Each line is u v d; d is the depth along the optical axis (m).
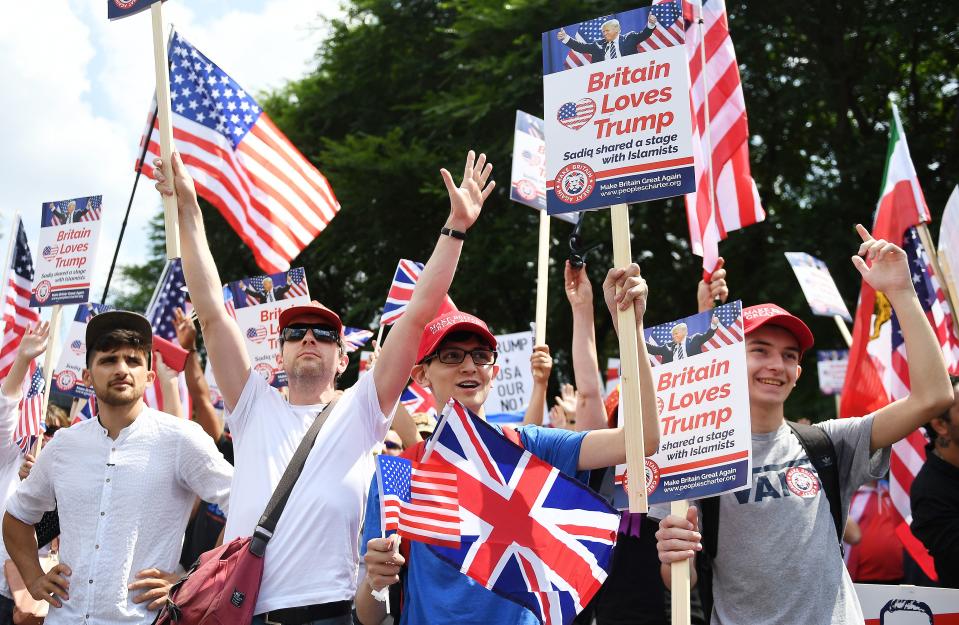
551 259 16.41
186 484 4.27
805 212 16.05
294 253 6.57
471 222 3.77
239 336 4.00
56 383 7.00
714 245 4.29
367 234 18.86
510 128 16.83
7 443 5.13
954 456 4.71
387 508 3.36
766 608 3.62
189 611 3.39
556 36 3.66
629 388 3.31
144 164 6.17
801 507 3.70
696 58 4.53
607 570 3.41
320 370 4.08
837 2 15.85
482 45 17.36
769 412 3.90
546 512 3.47
